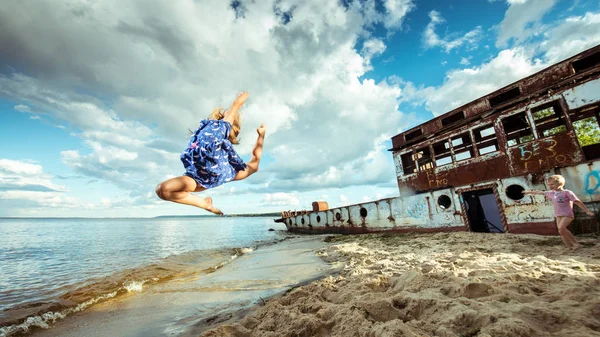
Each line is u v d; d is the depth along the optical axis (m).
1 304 7.04
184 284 8.26
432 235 12.40
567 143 10.22
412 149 15.97
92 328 5.21
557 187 6.87
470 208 14.53
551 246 7.36
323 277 7.16
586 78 10.02
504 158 11.93
